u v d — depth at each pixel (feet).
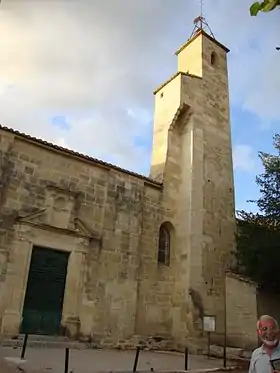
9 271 49.80
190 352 57.36
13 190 52.75
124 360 42.37
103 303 56.29
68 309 53.52
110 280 57.93
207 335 59.88
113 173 63.67
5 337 47.09
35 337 49.14
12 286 49.52
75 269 55.57
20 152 54.90
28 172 54.85
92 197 60.29
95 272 57.11
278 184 62.13
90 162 61.46
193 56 84.74
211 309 62.54
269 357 13.93
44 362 35.32
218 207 71.61
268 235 58.90
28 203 53.67
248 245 63.52
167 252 67.36
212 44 86.84
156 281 63.26
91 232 58.54
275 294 62.03
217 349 57.11
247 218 66.74
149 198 67.00
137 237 62.90
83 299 55.01
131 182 65.46
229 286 63.21
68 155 59.36
